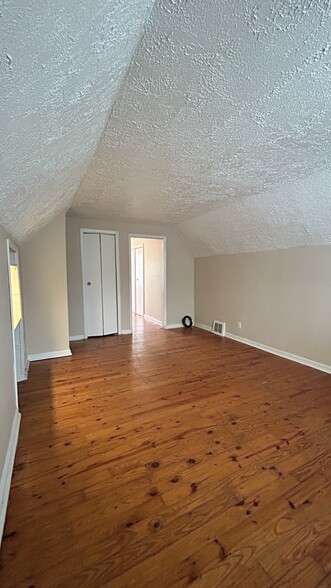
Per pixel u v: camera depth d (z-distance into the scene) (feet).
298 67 3.80
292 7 2.89
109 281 15.83
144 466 5.46
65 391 8.78
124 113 4.90
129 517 4.33
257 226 11.67
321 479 5.13
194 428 6.75
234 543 3.93
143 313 21.36
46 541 3.94
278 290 12.31
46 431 6.63
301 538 4.01
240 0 2.81
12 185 3.90
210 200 10.70
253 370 10.60
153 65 3.72
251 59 3.64
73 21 1.91
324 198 8.39
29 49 1.79
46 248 11.50
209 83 4.13
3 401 5.20
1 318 5.35
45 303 11.68
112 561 3.69
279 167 7.34
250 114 4.95
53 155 4.14
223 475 5.22
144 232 16.47
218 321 16.25
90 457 5.72
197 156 6.72
